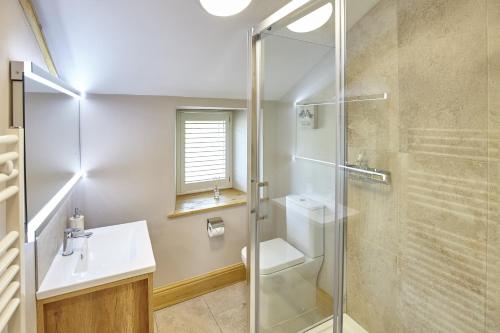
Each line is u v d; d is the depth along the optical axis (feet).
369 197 5.30
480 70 3.58
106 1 4.03
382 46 4.81
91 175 6.15
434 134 4.16
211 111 8.74
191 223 7.34
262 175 6.04
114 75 5.68
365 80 5.15
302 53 5.61
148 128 6.64
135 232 5.68
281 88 5.99
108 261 4.76
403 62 4.51
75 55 4.94
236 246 8.07
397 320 4.94
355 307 5.80
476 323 3.83
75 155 5.58
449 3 3.85
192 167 8.59
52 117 4.14
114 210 6.43
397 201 4.80
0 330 2.20
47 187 3.93
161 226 6.97
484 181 3.62
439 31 3.99
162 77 6.06
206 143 8.76
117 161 6.38
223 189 9.28
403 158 4.63
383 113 4.88
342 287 5.95
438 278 4.26
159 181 6.85
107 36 4.67
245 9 4.74
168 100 6.81
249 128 5.79
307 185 6.39
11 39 3.10
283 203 6.28
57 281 3.84
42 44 4.33
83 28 4.41
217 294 7.56
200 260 7.54
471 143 3.73
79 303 3.97
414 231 4.56
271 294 6.15
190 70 6.01
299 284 6.30
